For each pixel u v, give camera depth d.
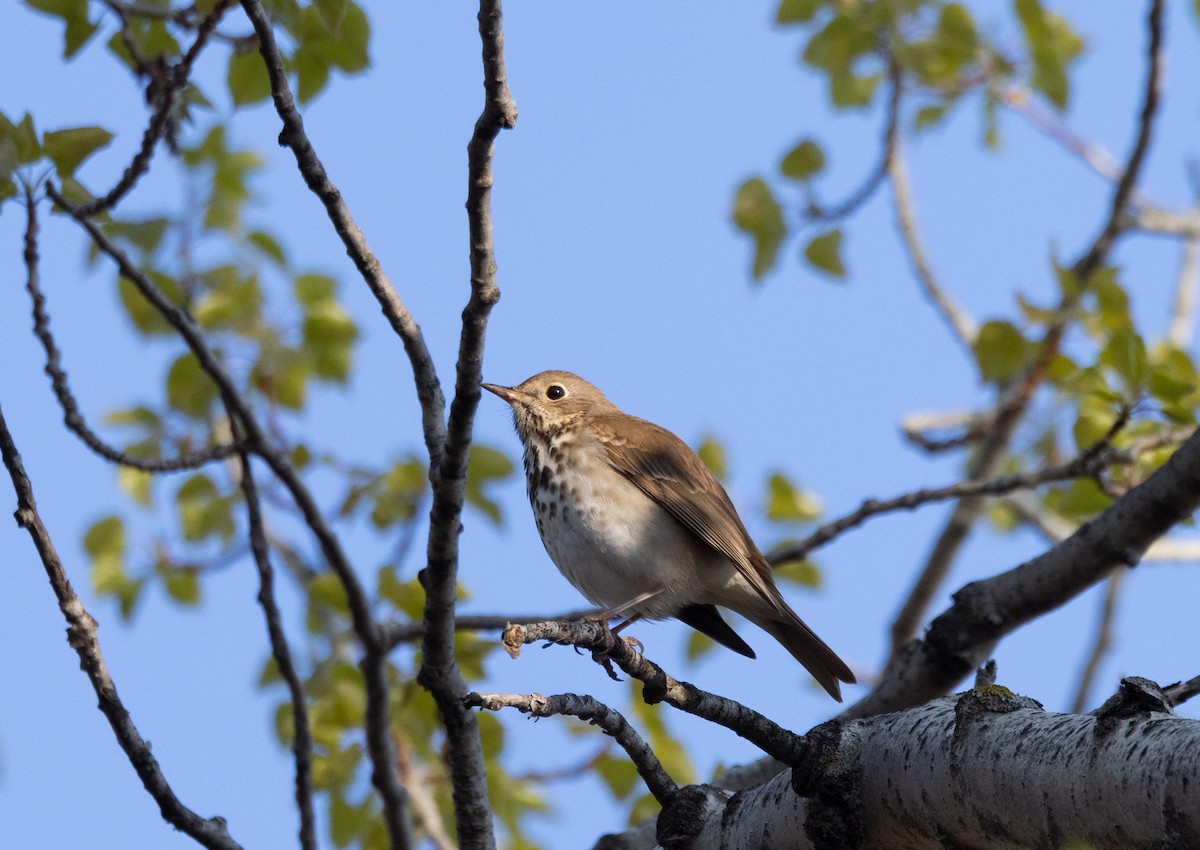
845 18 16.69
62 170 9.92
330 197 8.70
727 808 8.30
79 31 11.37
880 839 7.43
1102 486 12.15
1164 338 15.91
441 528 8.54
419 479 13.91
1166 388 11.78
